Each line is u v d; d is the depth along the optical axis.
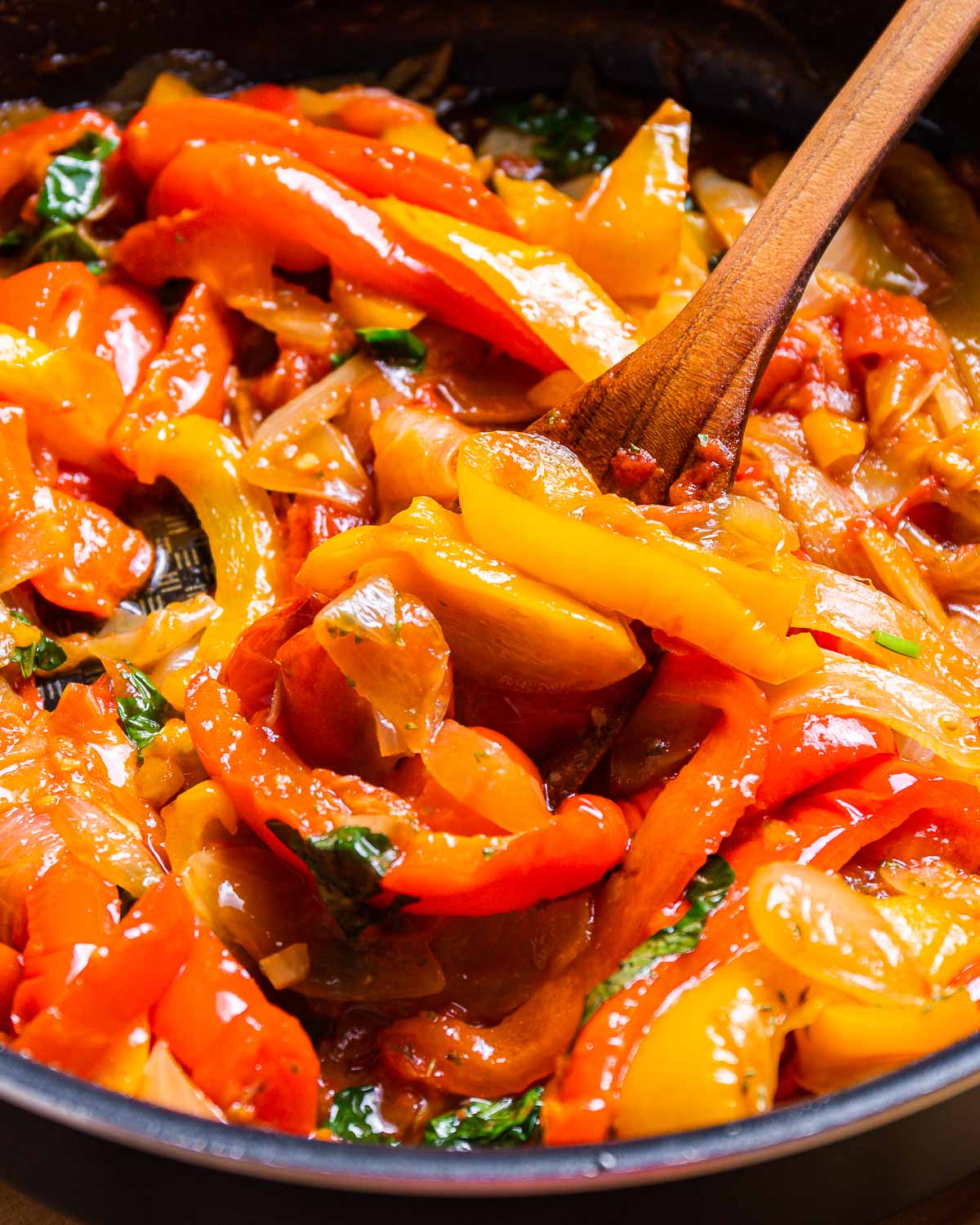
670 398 0.48
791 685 0.46
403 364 0.53
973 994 0.43
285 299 0.54
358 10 0.61
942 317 0.56
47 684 0.50
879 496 0.52
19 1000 0.43
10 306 0.54
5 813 0.46
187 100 0.56
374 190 0.55
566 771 0.46
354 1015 0.45
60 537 0.50
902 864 0.46
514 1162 0.38
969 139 0.58
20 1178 0.41
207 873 0.45
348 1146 0.38
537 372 0.54
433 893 0.44
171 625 0.50
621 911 0.45
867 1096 0.39
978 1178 0.45
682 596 0.44
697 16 0.60
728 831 0.44
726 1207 0.40
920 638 0.48
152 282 0.56
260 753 0.45
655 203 0.55
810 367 0.54
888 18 0.58
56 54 0.60
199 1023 0.43
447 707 0.45
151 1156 0.39
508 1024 0.44
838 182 0.48
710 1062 0.42
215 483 0.52
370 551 0.45
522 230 0.55
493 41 0.62
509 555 0.45
